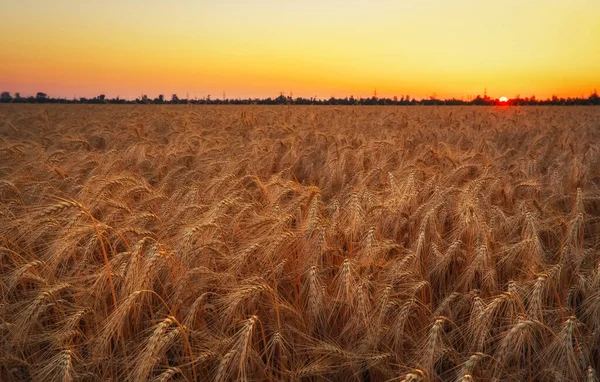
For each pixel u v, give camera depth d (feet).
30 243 14.39
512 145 43.75
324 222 14.26
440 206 17.29
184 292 11.82
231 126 56.49
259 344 11.74
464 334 11.61
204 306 11.74
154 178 27.12
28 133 50.42
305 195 16.69
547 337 10.89
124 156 30.12
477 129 55.72
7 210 15.57
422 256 14.60
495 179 21.02
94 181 18.24
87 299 12.02
